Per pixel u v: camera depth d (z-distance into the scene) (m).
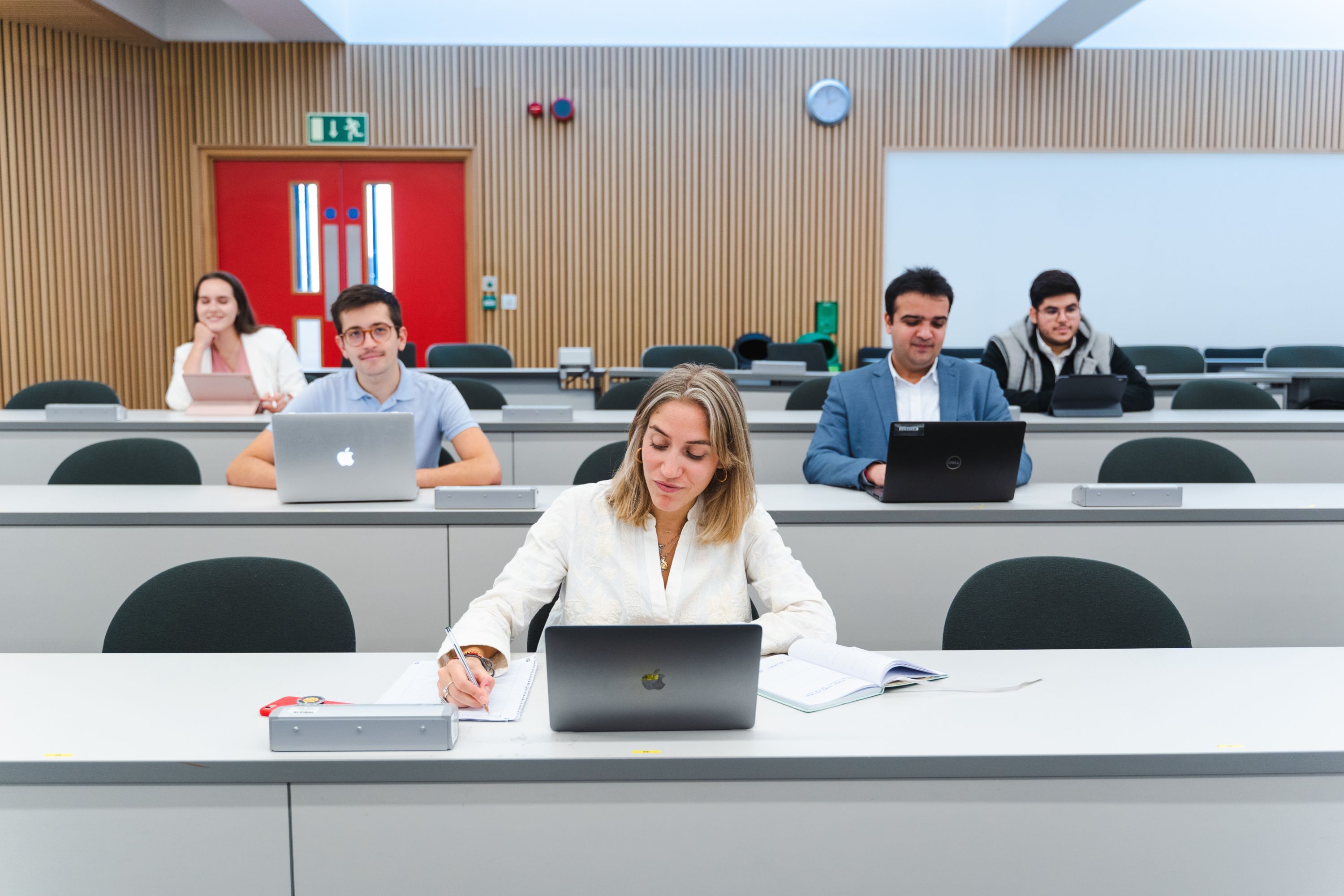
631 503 1.73
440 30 7.38
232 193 7.48
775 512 2.53
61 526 2.48
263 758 1.25
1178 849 1.29
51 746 1.29
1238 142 7.70
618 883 1.28
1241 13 7.62
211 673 1.60
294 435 2.53
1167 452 3.04
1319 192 7.79
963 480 2.59
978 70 7.55
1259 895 1.31
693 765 1.25
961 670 1.62
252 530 2.50
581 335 7.64
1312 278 7.87
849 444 3.12
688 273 7.63
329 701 1.47
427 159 7.48
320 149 7.41
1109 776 1.28
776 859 1.28
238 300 4.39
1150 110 7.64
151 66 7.25
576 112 7.47
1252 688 1.54
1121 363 4.23
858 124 7.56
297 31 7.07
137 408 7.37
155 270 7.36
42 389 4.57
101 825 1.25
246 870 1.27
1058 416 3.97
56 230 6.93
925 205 7.67
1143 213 7.73
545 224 7.55
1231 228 7.79
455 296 7.65
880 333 7.73
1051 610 1.88
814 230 7.63
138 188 7.26
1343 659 1.69
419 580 2.53
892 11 7.50
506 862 1.27
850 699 1.47
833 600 2.57
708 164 7.55
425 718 1.27
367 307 2.91
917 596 2.57
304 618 1.84
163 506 2.56
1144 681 1.57
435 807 1.26
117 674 1.59
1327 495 2.75
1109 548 2.56
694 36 7.48
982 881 1.29
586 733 1.34
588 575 1.75
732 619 1.75
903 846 1.29
